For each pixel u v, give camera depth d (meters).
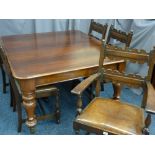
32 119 1.67
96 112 1.42
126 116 1.41
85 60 1.69
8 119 1.97
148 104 1.19
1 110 2.09
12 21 2.76
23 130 1.83
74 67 1.56
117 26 2.80
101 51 1.56
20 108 1.70
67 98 2.33
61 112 2.10
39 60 1.65
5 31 2.81
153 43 2.25
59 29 2.91
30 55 1.74
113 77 1.60
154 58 1.45
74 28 2.92
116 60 1.69
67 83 2.55
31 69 1.50
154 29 2.24
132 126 1.32
